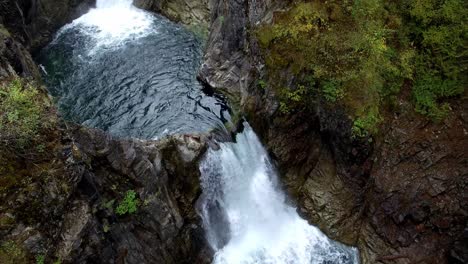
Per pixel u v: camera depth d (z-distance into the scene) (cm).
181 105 1536
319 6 1227
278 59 1240
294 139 1305
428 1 1180
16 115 853
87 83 1658
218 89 1596
